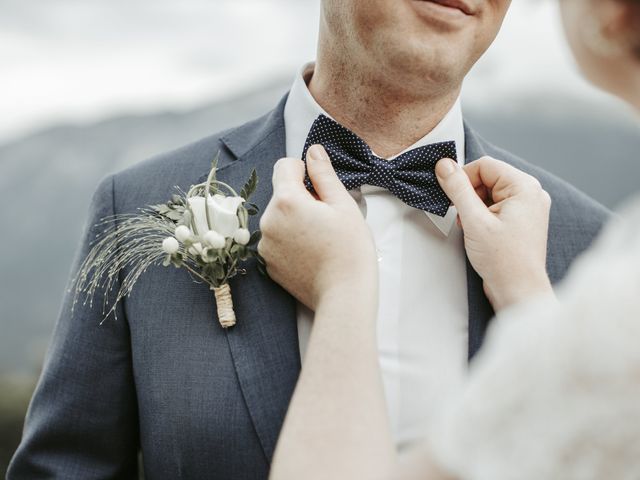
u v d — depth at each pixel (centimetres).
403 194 164
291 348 157
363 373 124
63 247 8762
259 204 170
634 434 84
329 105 173
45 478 172
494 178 164
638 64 97
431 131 174
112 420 174
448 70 154
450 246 170
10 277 8662
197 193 166
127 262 171
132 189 180
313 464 113
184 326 162
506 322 95
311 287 145
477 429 90
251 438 153
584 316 86
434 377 161
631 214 94
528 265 152
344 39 159
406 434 157
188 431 155
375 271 139
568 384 86
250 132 185
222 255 153
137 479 186
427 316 166
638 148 9175
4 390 1184
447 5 150
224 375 156
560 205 183
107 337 172
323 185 152
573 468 86
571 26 98
